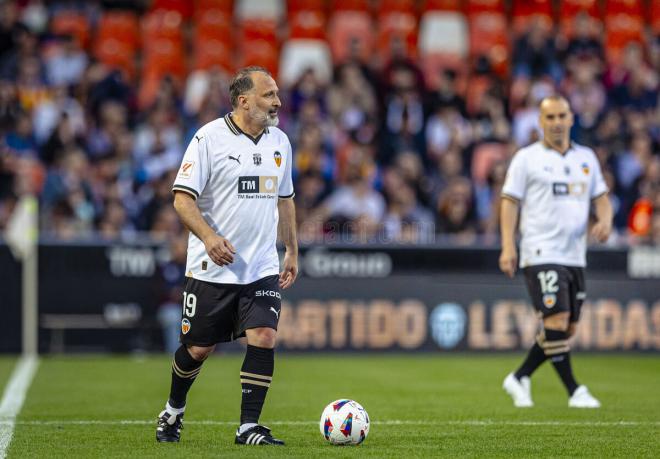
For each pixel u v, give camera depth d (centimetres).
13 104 6066
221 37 7200
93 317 5000
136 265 5025
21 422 2672
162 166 5938
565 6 7556
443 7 7469
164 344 5069
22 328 4962
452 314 5091
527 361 3206
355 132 6247
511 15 7606
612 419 2777
